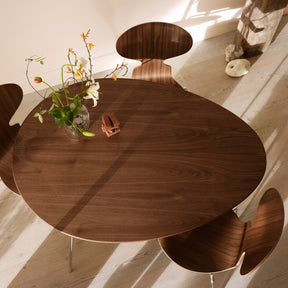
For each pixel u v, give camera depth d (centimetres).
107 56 270
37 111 160
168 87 173
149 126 156
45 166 142
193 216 128
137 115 160
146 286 181
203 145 148
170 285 182
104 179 138
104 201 132
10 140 178
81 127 143
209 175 139
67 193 134
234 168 141
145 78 211
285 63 285
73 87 171
